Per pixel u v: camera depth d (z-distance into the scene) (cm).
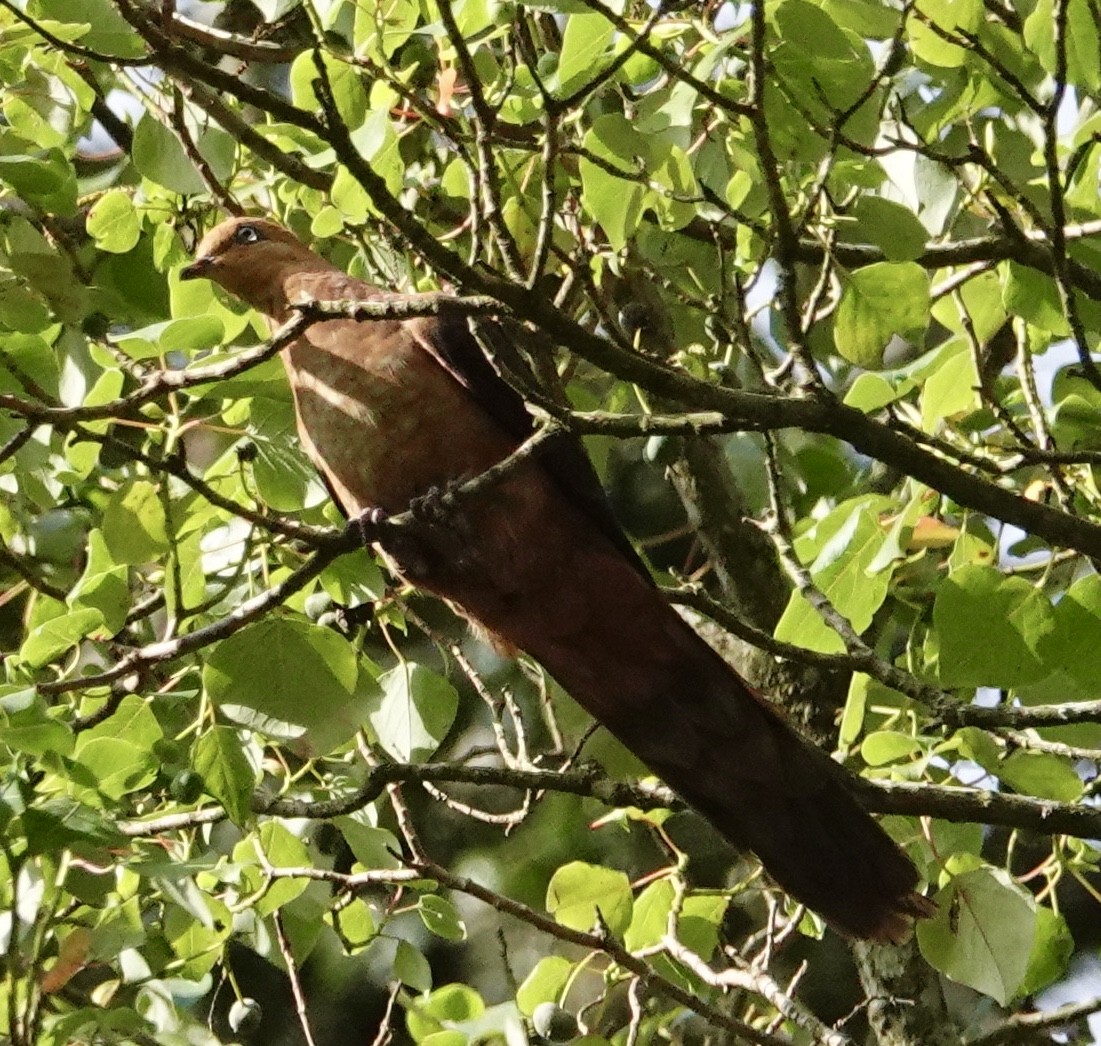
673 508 1124
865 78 600
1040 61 641
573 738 855
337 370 687
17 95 705
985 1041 762
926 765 715
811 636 703
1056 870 736
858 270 613
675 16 713
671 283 792
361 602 709
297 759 846
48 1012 708
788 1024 808
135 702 670
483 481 571
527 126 740
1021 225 742
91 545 675
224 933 728
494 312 529
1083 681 644
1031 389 684
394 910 798
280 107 557
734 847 689
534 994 768
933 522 771
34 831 582
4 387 626
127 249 767
